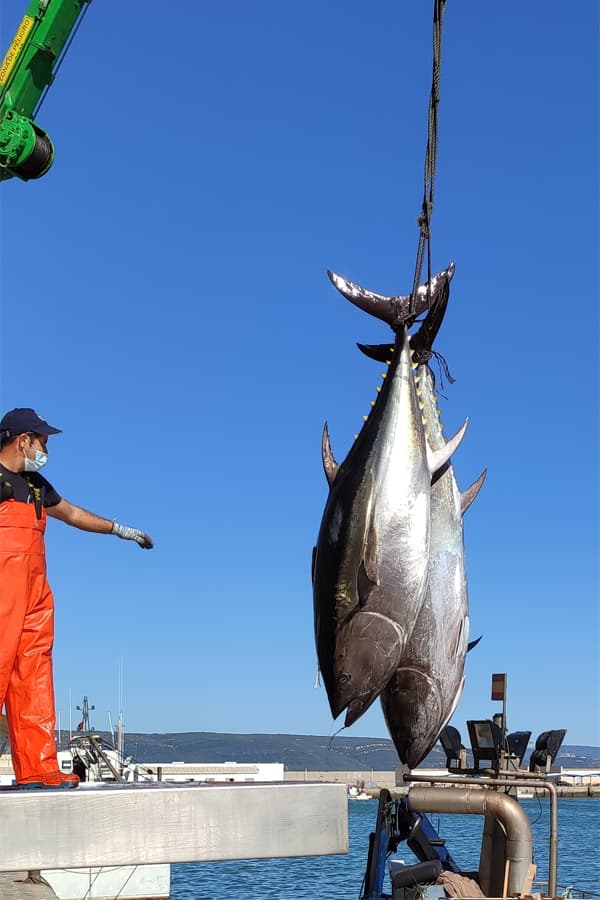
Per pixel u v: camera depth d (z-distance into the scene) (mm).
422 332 6992
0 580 4188
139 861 3238
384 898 11484
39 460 4539
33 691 4270
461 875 11320
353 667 6082
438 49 6809
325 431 6699
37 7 15000
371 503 6160
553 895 10031
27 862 3150
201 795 3326
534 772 10820
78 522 4898
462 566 6941
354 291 6816
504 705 11719
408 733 6871
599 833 68125
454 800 10734
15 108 15086
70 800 3221
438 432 7242
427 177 6879
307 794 3420
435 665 6789
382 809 11867
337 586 6156
